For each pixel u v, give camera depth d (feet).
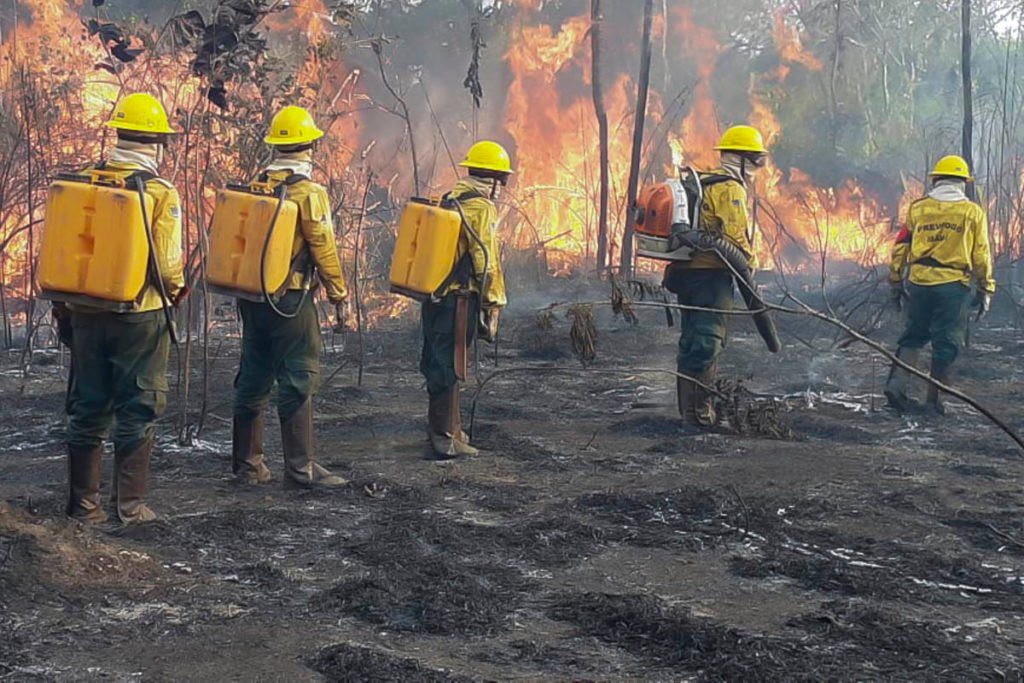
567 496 23.36
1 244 39.63
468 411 32.42
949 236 32.19
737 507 22.13
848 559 19.33
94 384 20.44
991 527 21.07
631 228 56.80
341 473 25.17
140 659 14.89
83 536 18.21
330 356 41.86
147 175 20.07
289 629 16.03
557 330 45.70
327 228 23.11
